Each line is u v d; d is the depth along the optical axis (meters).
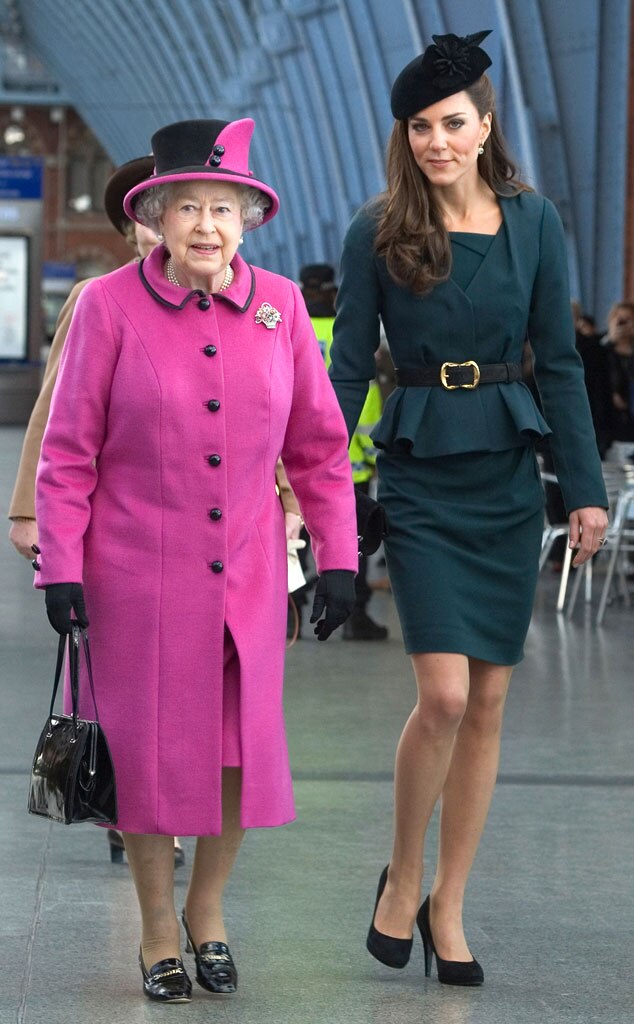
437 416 15.00
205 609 13.93
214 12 131.38
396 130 15.07
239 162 14.02
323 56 108.75
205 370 13.95
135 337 13.91
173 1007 14.05
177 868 18.42
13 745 24.22
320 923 16.50
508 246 15.02
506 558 15.09
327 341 35.44
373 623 36.00
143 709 13.91
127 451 13.98
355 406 15.35
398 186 14.98
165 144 13.96
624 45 70.00
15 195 132.25
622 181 71.38
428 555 14.80
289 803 14.34
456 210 15.16
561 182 73.44
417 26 81.81
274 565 14.32
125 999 14.21
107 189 18.73
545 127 72.94
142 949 14.46
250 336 14.19
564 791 22.30
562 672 31.98
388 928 14.97
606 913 16.98
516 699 29.16
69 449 13.98
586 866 18.69
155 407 13.86
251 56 127.75
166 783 13.90
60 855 18.80
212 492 13.94
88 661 13.82
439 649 14.63
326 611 14.45
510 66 72.56
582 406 15.30
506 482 15.11
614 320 48.25
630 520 43.12
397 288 15.09
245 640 13.98
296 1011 13.98
